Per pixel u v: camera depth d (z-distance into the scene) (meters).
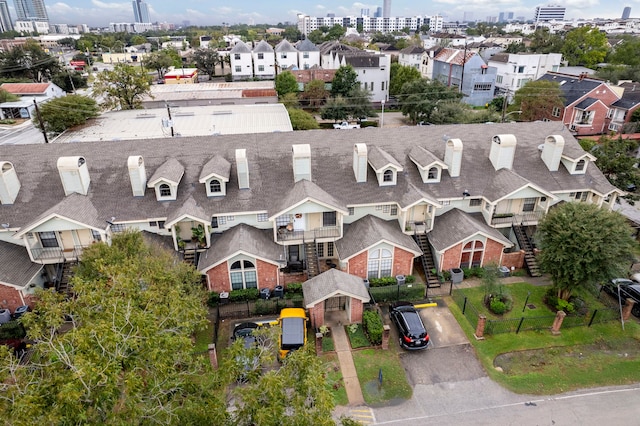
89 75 131.50
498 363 25.77
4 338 27.36
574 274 27.84
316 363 15.04
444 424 21.84
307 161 33.69
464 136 39.38
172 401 14.43
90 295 16.78
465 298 29.67
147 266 24.39
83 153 35.03
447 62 96.75
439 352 26.59
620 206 46.19
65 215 29.03
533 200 36.12
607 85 69.31
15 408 11.83
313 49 118.25
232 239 31.28
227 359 15.62
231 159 35.78
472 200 36.00
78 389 11.74
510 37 196.50
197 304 24.67
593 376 24.81
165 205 32.50
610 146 44.78
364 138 38.41
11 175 31.34
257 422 13.09
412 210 35.09
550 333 28.09
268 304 29.52
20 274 28.92
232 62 117.44
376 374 24.91
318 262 32.31
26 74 114.69
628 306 28.98
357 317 28.59
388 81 95.81
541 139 39.69
